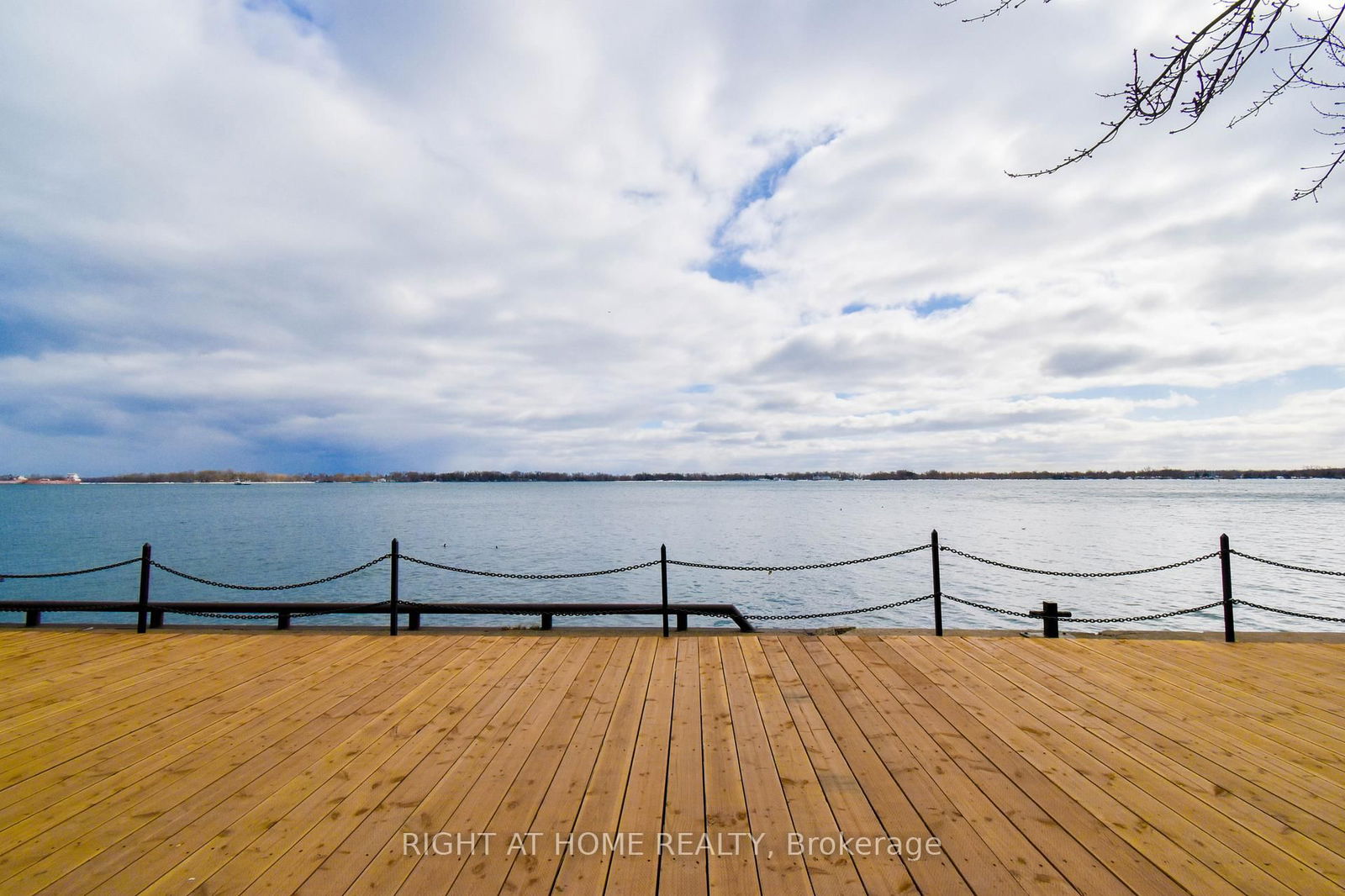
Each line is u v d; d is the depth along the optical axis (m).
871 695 5.23
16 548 34.78
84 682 5.73
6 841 3.09
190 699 5.23
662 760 3.99
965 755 4.03
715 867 2.85
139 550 33.72
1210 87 3.28
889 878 2.76
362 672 6.01
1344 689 5.29
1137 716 4.70
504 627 7.65
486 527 50.06
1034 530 46.44
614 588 23.14
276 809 3.40
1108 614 18.73
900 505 90.06
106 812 3.38
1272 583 23.02
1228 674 5.72
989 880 2.74
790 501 107.06
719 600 20.88
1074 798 3.47
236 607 7.79
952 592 22.00
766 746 4.19
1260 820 3.22
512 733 4.46
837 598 21.22
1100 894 2.64
